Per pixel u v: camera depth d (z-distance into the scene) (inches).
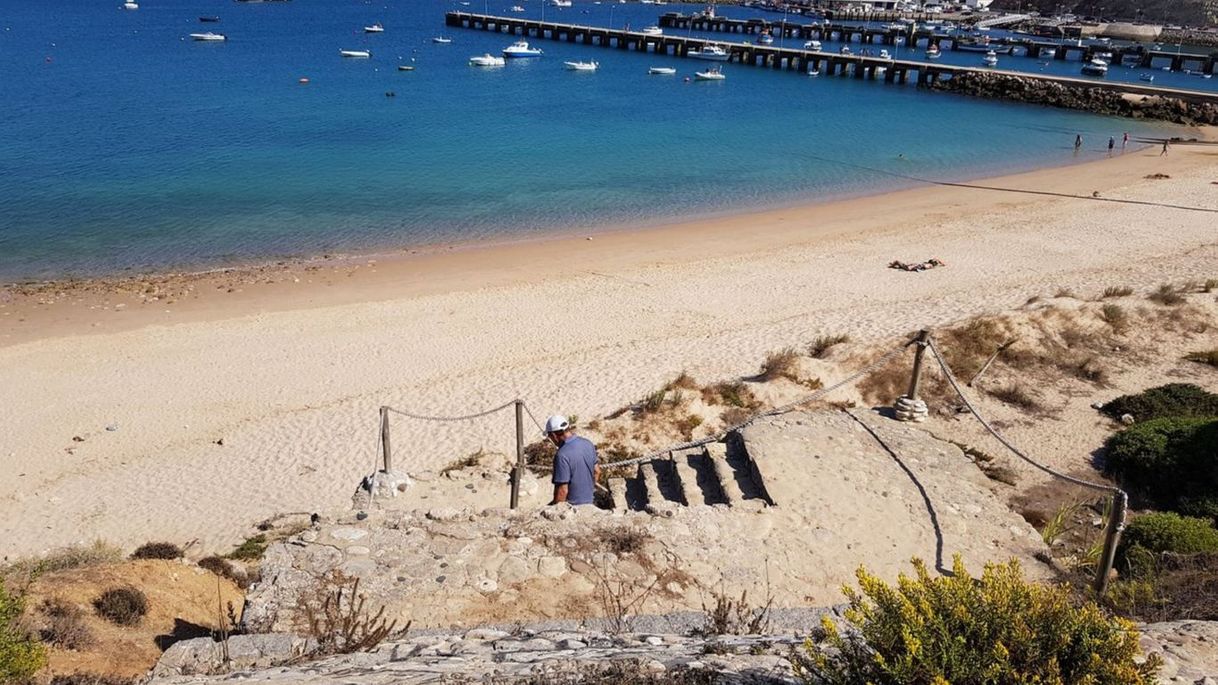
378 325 950.4
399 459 656.4
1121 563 381.1
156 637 350.9
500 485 491.5
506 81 3115.2
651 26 5629.9
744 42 4436.5
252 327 948.6
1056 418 605.0
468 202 1525.6
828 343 796.0
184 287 1089.4
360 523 352.8
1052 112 2701.8
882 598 179.9
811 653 189.3
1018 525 388.5
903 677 164.6
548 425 387.9
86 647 327.3
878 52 4365.2
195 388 803.4
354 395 779.4
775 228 1375.5
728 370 783.7
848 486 401.1
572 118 2413.9
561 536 344.5
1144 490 498.6
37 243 1261.1
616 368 807.1
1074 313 766.5
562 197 1566.2
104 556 493.0
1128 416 592.4
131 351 885.8
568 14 6683.1
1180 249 1178.6
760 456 422.0
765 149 2042.3
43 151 1846.7
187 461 670.5
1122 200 1515.7
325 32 4758.9
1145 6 6776.6
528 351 869.8
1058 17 6924.2
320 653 253.9
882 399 653.3
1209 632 254.7
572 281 1104.2
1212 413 588.1
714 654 225.0
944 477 419.8
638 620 288.7
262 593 305.1
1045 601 177.8
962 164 1914.4
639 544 342.3
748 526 363.6
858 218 1437.0
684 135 2190.0
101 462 676.1
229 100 2583.7
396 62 3587.6
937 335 732.7
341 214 1440.7
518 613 301.4
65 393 794.8
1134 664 170.9
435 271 1156.5
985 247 1227.2
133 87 2787.9
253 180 1648.6
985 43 4616.1
